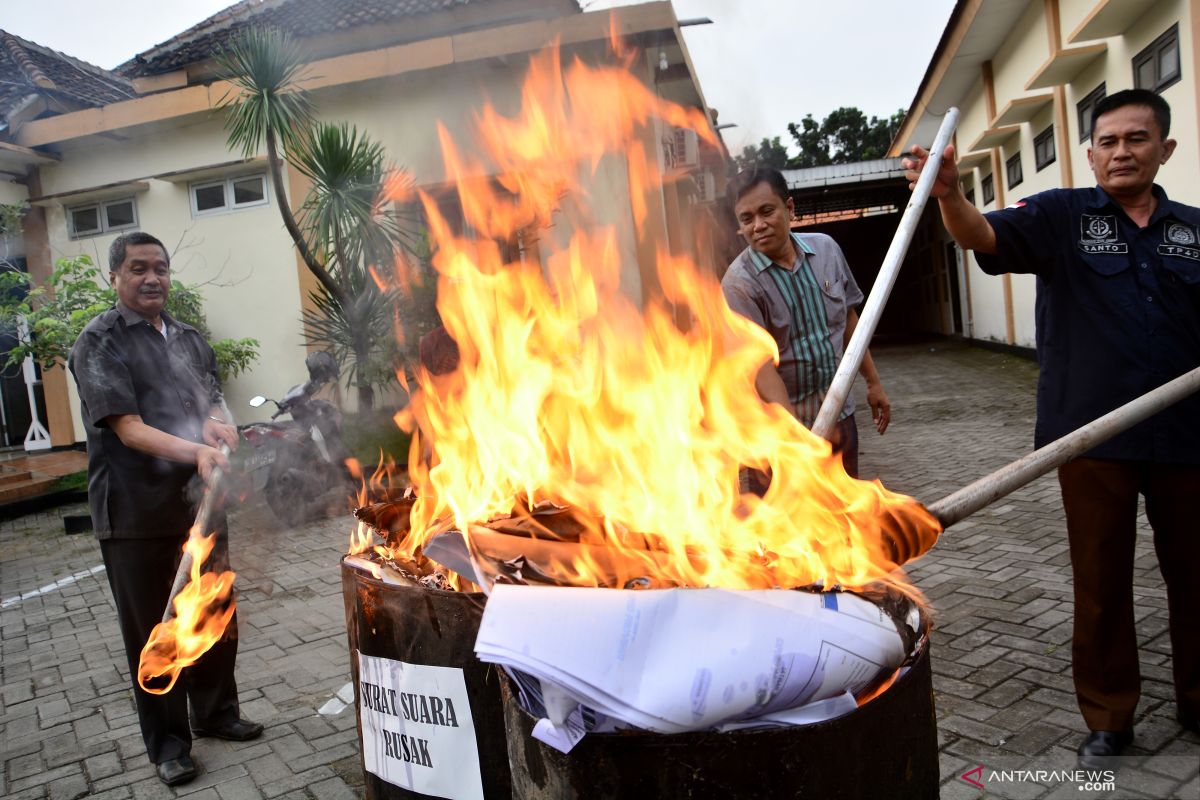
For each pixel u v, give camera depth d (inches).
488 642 48.7
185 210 406.9
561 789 49.3
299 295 398.0
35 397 428.8
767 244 115.4
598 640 48.1
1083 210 89.9
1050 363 92.4
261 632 161.5
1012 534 177.5
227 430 112.0
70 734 124.9
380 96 374.6
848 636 50.0
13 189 412.2
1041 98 430.0
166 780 105.3
